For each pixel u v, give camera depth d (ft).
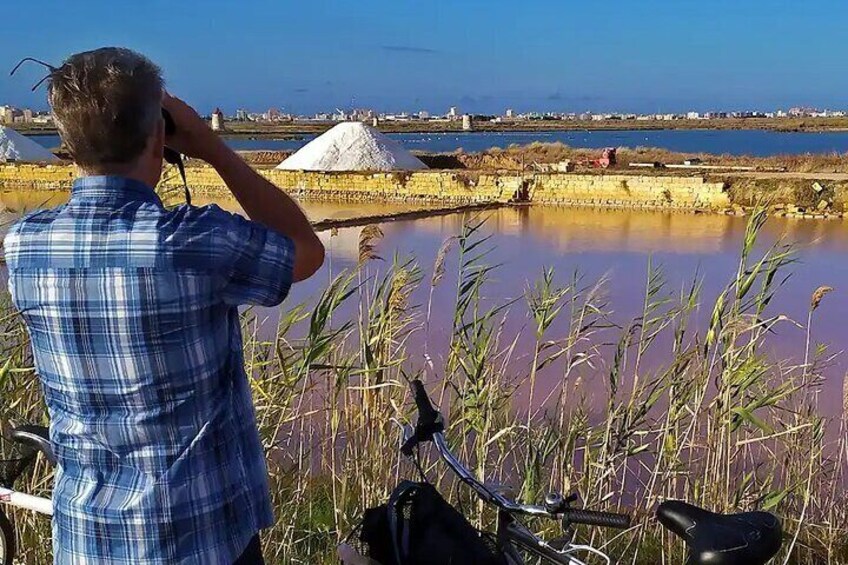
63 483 6.94
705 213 81.10
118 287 6.41
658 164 114.01
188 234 6.46
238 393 7.16
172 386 6.54
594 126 511.81
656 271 29.63
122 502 6.59
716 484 15.44
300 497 14.92
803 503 16.44
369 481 14.99
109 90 6.36
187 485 6.62
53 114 6.55
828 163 107.14
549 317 17.22
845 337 33.63
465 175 95.66
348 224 60.54
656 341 29.94
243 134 362.12
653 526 15.79
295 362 14.69
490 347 18.38
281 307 21.42
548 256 55.31
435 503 7.81
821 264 51.42
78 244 6.54
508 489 8.34
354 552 7.94
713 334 15.87
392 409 15.38
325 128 440.86
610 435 16.05
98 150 6.52
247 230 6.70
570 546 8.09
